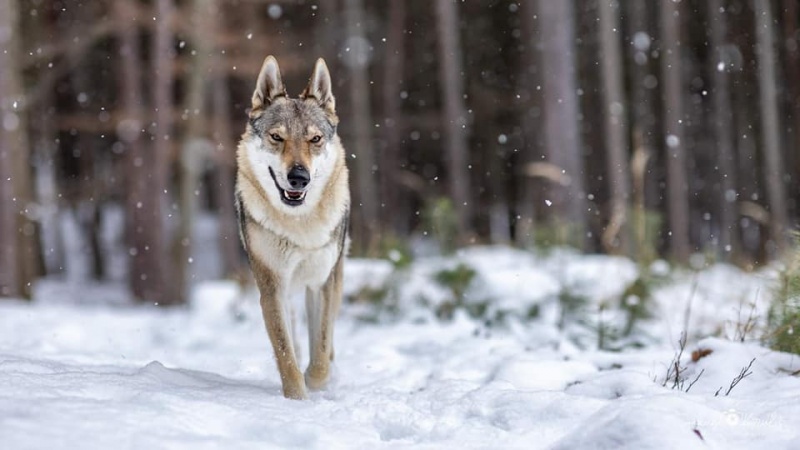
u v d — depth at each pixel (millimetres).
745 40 41312
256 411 7184
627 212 21562
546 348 11898
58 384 7238
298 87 45031
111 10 32406
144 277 32469
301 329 15062
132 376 8125
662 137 45000
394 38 46156
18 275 24625
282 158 9078
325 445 6363
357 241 22453
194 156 31766
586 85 39281
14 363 8375
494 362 10625
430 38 48312
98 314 19281
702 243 47094
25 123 27359
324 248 9336
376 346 12797
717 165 42000
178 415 6484
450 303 16000
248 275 20109
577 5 39344
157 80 31375
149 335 15922
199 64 30984
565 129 30094
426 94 49031
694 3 44188
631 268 17750
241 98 45625
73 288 42812
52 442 5387
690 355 10289
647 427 5797
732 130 43844
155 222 32000
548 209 29703
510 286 16297
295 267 9328
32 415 5906
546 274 17469
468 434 6930
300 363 11039
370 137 44594
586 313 14305
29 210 28406
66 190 42438
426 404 8086
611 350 12430
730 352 9266
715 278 17672
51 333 15086
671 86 36500
